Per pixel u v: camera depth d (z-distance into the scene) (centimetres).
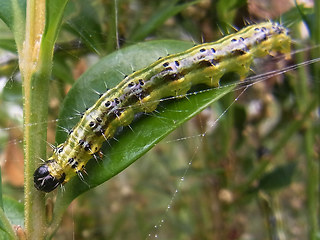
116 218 8
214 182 7
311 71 7
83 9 6
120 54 5
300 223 9
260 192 7
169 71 5
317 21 6
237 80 5
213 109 6
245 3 6
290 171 7
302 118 7
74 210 8
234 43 5
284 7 6
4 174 7
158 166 9
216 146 7
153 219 9
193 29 6
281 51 5
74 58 6
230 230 7
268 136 8
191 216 8
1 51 6
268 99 8
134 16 7
